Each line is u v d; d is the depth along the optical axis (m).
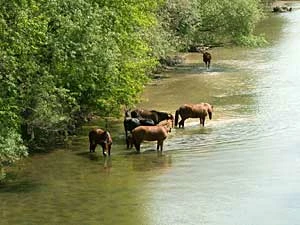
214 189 23.88
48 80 27.53
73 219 21.27
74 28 27.98
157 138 29.56
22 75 26.88
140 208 22.12
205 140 31.20
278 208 21.62
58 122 29.84
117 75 32.25
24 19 24.94
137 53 35.75
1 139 23.83
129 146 30.45
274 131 32.41
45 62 27.92
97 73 30.45
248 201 22.47
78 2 28.70
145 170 26.69
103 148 29.08
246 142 30.55
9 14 24.88
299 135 31.47
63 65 28.50
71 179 25.78
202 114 34.06
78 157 28.89
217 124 34.28
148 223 20.66
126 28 35.16
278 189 23.61
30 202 23.14
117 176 26.02
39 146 30.30
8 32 24.64
